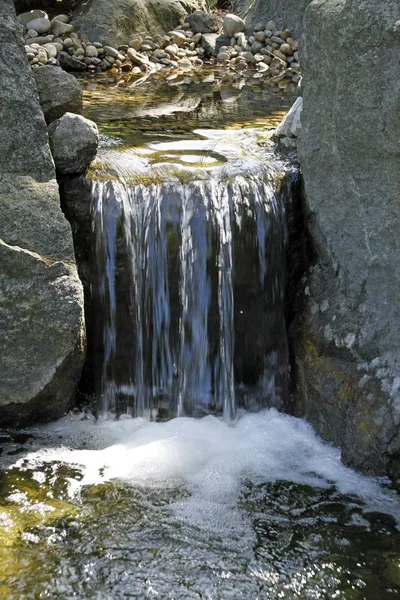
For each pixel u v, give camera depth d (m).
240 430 4.61
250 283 4.73
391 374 4.10
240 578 3.44
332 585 3.42
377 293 4.20
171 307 4.70
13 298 4.31
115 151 5.26
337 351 4.36
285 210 4.80
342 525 3.79
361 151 4.14
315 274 4.67
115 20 9.67
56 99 5.11
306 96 4.54
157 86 8.10
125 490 4.01
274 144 5.48
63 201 4.81
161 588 3.37
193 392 4.79
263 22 10.05
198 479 4.12
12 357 4.36
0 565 3.45
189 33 10.31
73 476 4.11
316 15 4.33
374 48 3.96
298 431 4.54
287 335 4.81
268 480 4.12
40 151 4.52
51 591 3.33
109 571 3.45
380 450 4.07
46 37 9.27
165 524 3.76
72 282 4.39
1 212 4.36
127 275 4.68
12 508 3.83
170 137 5.72
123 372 4.78
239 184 4.74
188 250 4.65
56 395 4.50
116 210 4.63
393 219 4.05
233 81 8.48
